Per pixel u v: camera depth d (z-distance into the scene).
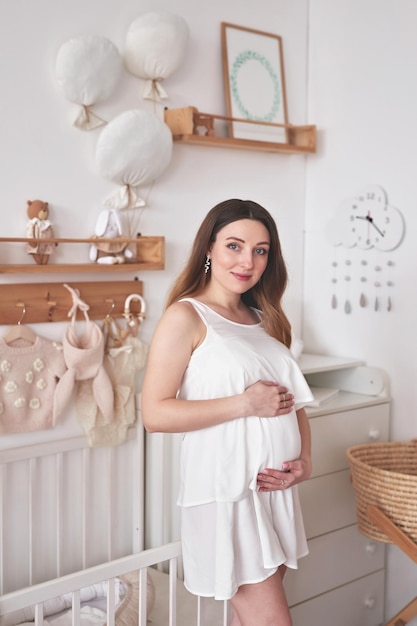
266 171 2.98
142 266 2.44
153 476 2.60
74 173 2.38
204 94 2.75
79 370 2.37
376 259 2.87
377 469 2.26
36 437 2.35
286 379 1.86
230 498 1.74
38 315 2.31
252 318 1.97
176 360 1.77
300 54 3.06
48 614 2.25
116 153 2.39
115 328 2.51
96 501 2.52
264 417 1.77
